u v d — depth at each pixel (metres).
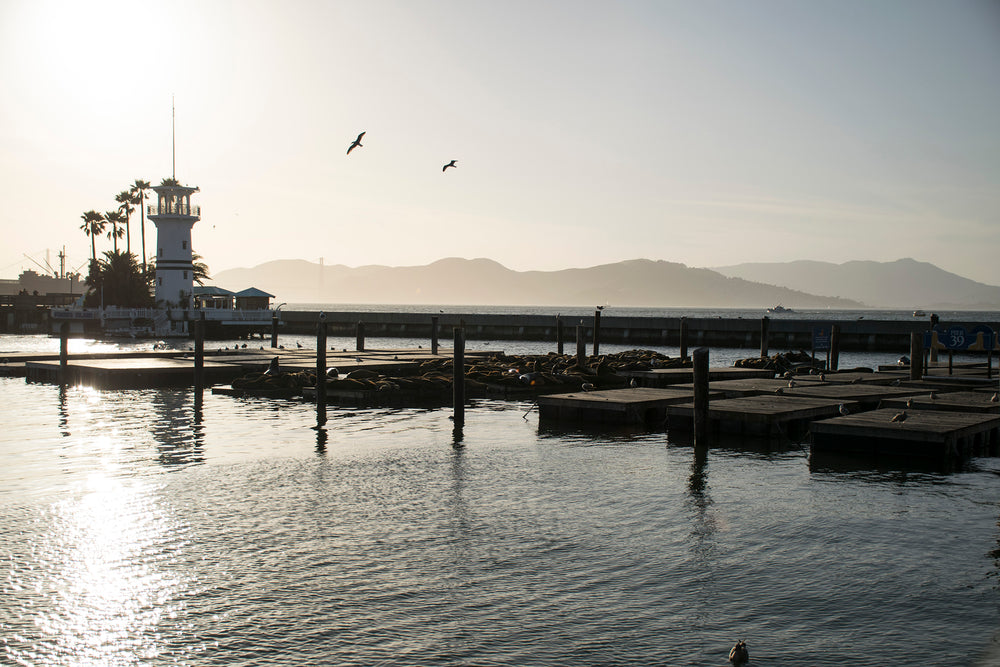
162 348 71.69
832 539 16.59
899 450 23.73
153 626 12.75
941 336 40.19
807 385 35.62
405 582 14.37
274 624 12.79
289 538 16.70
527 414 33.69
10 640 12.30
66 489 20.64
